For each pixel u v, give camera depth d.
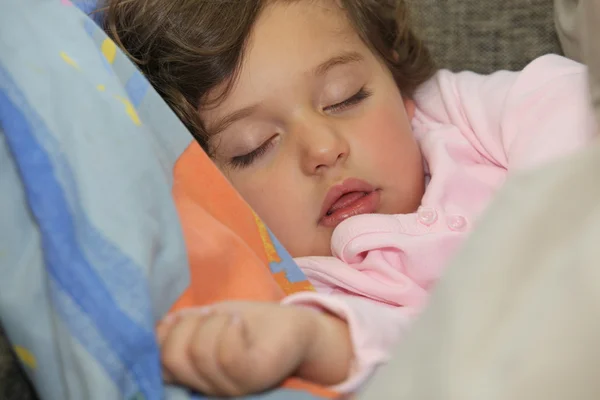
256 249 0.79
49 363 0.61
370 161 0.98
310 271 0.92
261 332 0.57
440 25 1.17
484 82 1.07
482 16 1.14
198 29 0.99
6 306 0.62
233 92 0.97
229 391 0.57
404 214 0.95
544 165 0.35
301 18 0.98
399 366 0.34
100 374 0.57
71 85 0.69
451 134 1.04
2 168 0.65
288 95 0.96
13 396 0.63
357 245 0.90
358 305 0.67
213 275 0.70
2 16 0.73
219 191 0.78
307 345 0.60
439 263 0.89
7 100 0.66
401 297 0.87
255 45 0.97
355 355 0.64
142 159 0.68
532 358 0.29
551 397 0.29
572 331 0.29
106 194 0.64
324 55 0.98
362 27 1.05
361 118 0.99
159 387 0.58
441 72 1.13
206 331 0.58
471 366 0.30
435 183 0.97
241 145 0.99
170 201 0.68
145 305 0.59
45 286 0.62
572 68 0.98
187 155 0.78
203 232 0.71
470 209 0.96
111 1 1.04
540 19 1.11
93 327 0.58
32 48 0.71
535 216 0.33
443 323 0.32
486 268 0.32
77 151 0.65
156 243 0.64
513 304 0.31
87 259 0.60
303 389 0.60
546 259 0.31
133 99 0.78
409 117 1.12
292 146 0.97
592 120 0.90
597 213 0.31
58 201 0.62
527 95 0.98
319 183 0.97
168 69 1.00
